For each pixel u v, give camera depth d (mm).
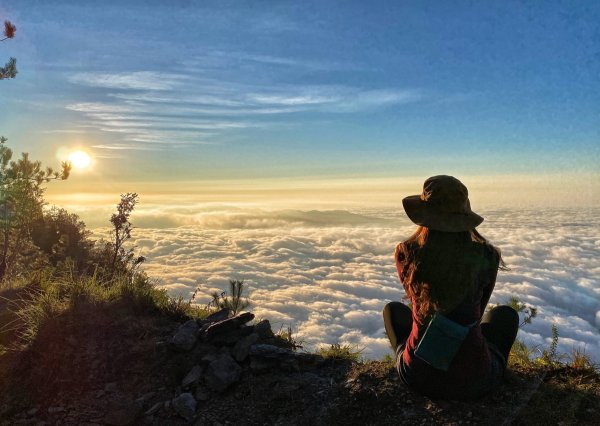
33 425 3137
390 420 2848
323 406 3076
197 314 4660
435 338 2658
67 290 4777
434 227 2564
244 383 3396
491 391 2910
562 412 2826
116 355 3699
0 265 10086
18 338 3934
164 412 3244
